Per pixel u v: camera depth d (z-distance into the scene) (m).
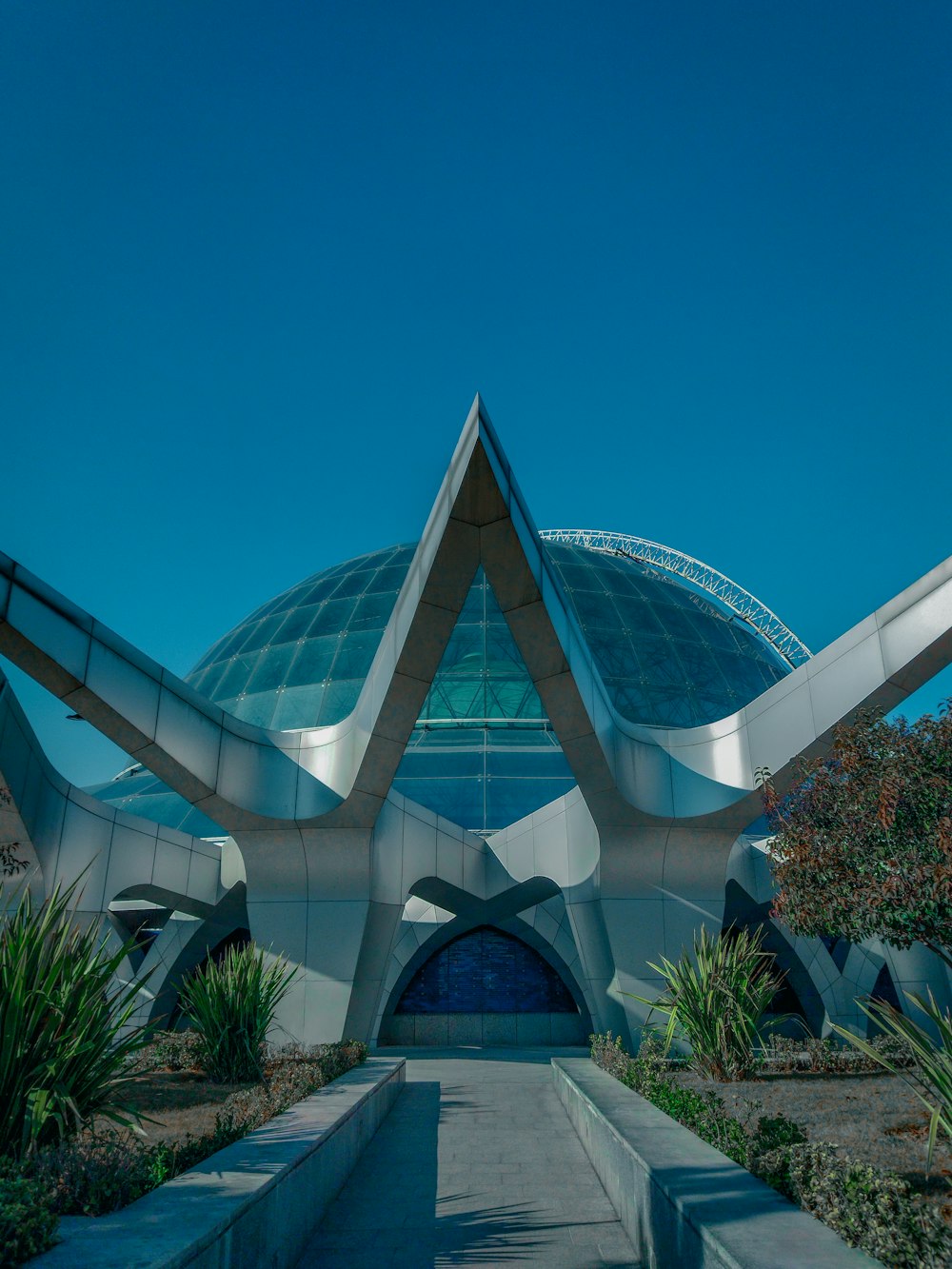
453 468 13.59
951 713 11.55
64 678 16.16
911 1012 24.50
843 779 12.24
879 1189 5.90
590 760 18.23
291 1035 20.31
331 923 20.88
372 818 20.08
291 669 36.09
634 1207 8.59
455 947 31.11
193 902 25.89
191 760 18.53
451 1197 10.40
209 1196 6.78
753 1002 15.11
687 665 37.50
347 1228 9.23
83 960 9.02
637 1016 20.33
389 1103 15.95
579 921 23.25
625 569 43.50
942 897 10.20
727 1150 8.52
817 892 11.74
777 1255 5.56
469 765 30.81
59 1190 6.45
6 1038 8.05
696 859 20.89
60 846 22.00
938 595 16.80
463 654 35.38
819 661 18.78
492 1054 26.27
